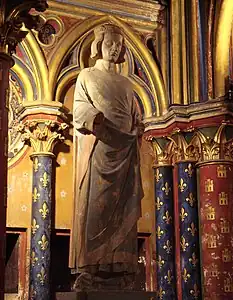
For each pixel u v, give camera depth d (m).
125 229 9.24
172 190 11.41
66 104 11.12
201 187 11.07
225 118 10.99
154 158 11.59
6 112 7.26
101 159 9.30
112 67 10.03
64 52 11.02
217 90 11.17
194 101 11.27
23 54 10.77
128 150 9.52
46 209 10.45
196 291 10.71
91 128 9.20
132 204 9.41
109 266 9.04
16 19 7.46
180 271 10.95
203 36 11.48
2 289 6.81
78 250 9.02
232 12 11.30
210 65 11.32
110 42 10.05
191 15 11.66
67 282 10.71
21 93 10.93
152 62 11.66
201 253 10.87
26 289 10.27
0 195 6.99
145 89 11.68
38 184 10.52
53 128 10.73
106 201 9.20
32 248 10.30
